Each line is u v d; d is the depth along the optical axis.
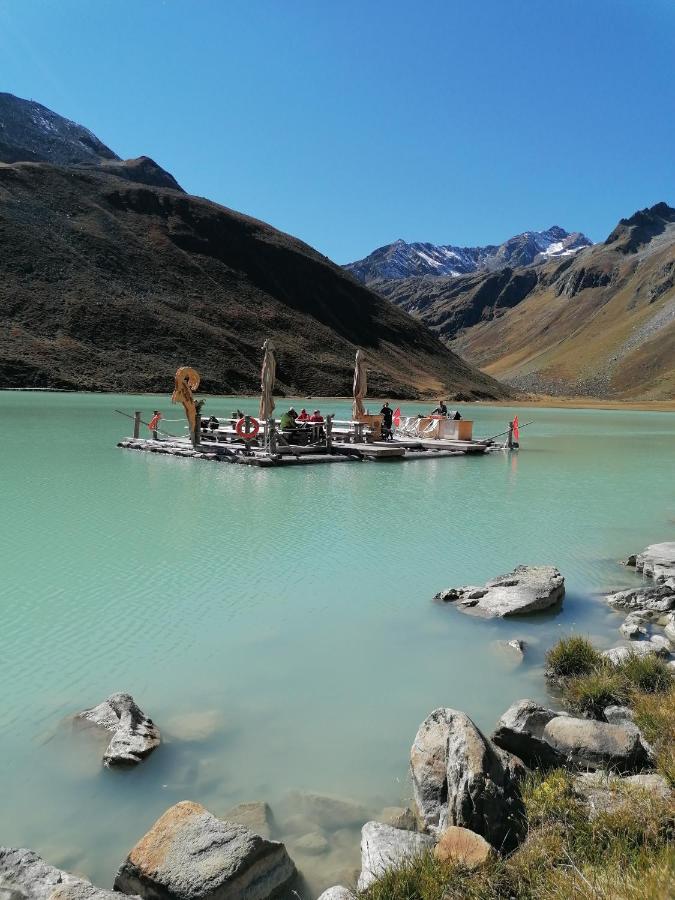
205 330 106.62
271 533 11.79
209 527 12.13
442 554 10.77
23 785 4.52
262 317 126.62
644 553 10.77
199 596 8.34
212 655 6.64
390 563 10.10
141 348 95.56
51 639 6.88
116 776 4.65
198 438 23.64
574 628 7.81
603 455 29.22
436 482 19.03
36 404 51.53
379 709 5.71
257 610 7.92
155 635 7.07
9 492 15.09
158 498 14.98
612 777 4.19
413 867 3.42
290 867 3.71
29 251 104.12
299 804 4.41
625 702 5.66
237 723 5.41
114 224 127.56
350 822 4.26
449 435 31.91
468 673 6.45
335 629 7.43
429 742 4.55
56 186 129.12
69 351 87.12
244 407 59.12
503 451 30.14
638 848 3.34
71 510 13.31
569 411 97.25
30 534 11.21
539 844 3.52
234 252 145.38
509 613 7.98
